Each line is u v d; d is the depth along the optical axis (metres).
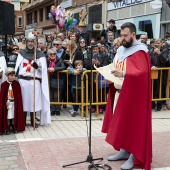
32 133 6.03
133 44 4.22
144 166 4.22
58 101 7.43
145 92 4.12
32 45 6.23
